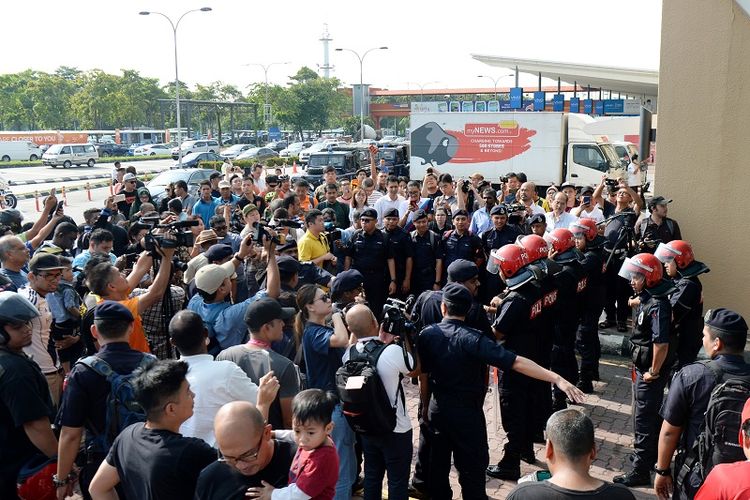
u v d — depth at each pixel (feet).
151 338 17.26
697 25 27.58
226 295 18.06
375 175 46.78
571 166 75.77
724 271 28.32
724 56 27.27
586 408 23.25
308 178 78.28
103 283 15.48
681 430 13.15
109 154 207.00
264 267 23.04
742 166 27.53
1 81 285.64
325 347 15.10
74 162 168.14
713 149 27.94
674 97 28.32
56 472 12.85
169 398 10.05
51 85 278.67
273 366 13.56
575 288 21.49
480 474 15.23
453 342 14.79
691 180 28.48
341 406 14.65
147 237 16.87
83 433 13.25
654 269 16.93
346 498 14.97
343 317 15.97
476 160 78.74
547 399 19.77
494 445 20.53
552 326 19.17
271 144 216.95
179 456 9.78
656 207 27.76
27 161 178.09
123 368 12.18
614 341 29.22
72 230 24.76
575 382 22.41
